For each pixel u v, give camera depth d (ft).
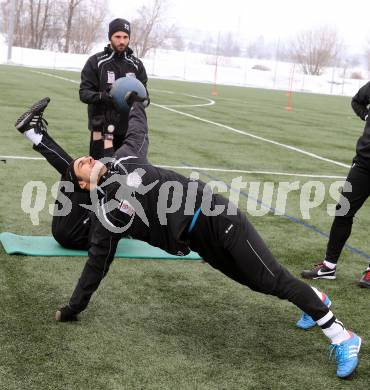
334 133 50.57
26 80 78.38
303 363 11.53
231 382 10.61
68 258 16.03
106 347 11.52
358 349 11.13
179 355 11.45
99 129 18.92
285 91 129.90
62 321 12.39
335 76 197.16
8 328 11.92
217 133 43.21
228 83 143.74
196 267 16.21
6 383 9.98
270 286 11.07
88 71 18.97
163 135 39.70
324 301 11.60
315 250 18.45
